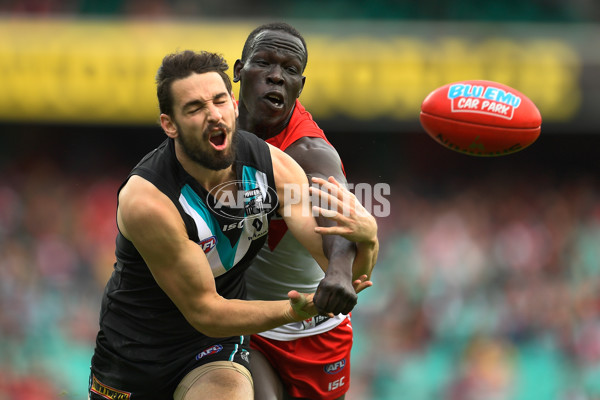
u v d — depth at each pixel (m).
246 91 14.02
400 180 63.81
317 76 51.00
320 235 12.62
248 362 13.42
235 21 51.41
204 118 11.62
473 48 51.44
